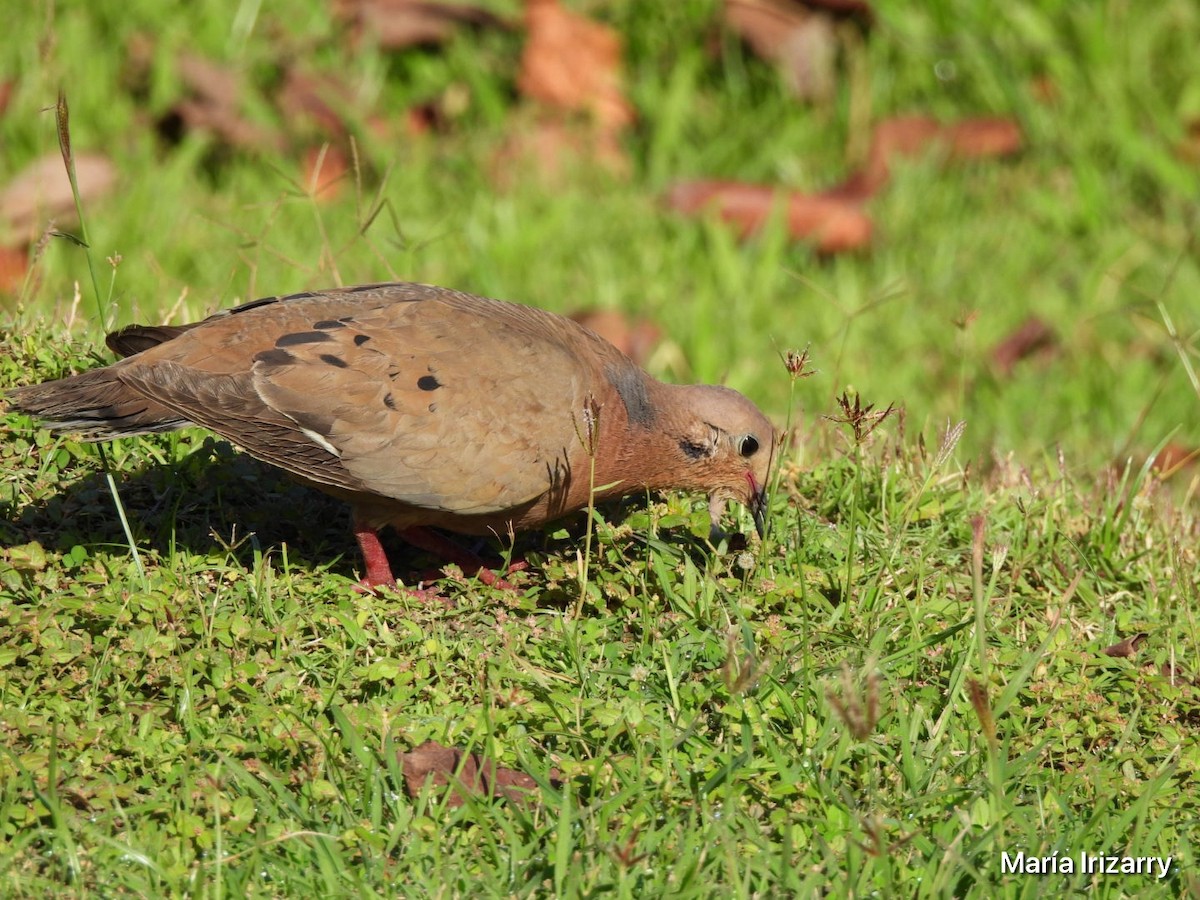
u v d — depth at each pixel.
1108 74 19.52
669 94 19.64
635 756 8.27
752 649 8.91
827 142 19.72
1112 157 19.44
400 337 9.51
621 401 10.18
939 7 19.75
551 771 8.15
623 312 16.53
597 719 8.40
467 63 19.48
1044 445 14.83
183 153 17.56
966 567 10.67
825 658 9.17
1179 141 19.34
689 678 9.04
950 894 7.41
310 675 8.70
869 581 9.96
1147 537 11.56
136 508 10.09
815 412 15.23
